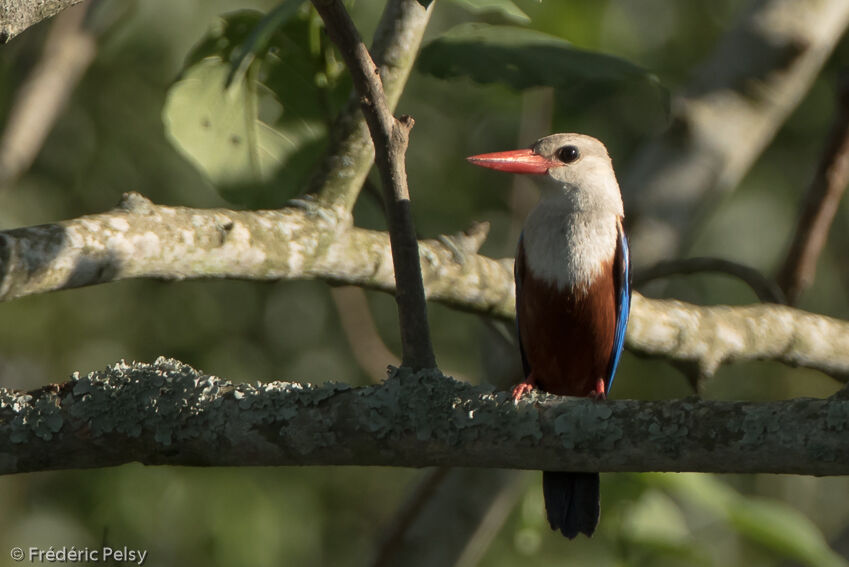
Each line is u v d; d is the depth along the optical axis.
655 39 15.22
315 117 7.72
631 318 8.48
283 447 5.19
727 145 9.97
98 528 13.78
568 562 14.74
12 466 5.20
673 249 9.88
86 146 14.00
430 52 7.76
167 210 6.23
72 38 10.59
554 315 8.52
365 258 6.95
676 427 4.92
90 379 5.29
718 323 8.58
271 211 6.76
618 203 8.88
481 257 7.82
